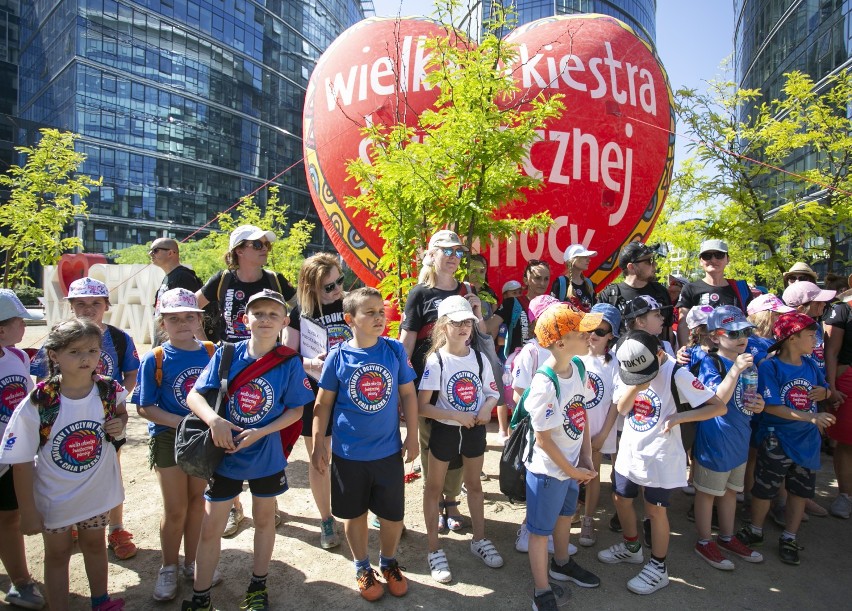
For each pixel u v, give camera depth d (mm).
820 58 22547
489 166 4594
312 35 54188
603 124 5980
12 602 2930
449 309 3254
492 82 4480
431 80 4746
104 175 39031
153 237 41656
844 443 4125
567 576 3211
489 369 3453
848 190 8891
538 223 4879
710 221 9523
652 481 3141
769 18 28531
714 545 3480
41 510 2602
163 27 41125
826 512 4184
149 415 2953
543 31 6281
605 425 3432
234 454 2773
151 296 12219
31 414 2553
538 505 2873
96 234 38875
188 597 3016
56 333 2633
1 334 3047
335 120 6543
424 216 4770
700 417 3053
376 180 4969
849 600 3096
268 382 2818
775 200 11211
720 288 4766
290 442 2979
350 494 2957
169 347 3119
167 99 41844
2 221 14812
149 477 4711
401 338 3754
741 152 9688
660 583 3137
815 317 4816
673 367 3182
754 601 3070
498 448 5477
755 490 3615
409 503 4277
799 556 3574
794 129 9156
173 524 2992
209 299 3752
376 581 3057
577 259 5148
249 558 3459
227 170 45875
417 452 3121
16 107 48031
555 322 2801
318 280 3572
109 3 38656
